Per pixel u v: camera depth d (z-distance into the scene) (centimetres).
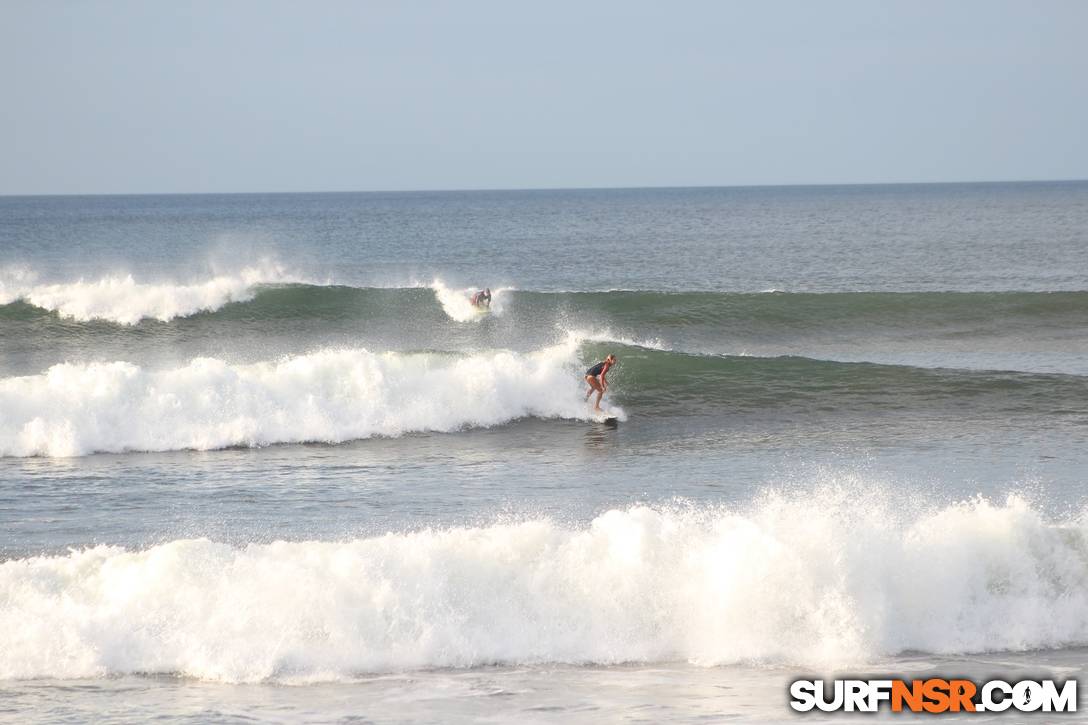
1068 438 6050
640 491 4959
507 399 6719
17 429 5788
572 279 17450
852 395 7162
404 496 4875
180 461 5594
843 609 3253
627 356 7675
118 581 3238
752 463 5553
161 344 9194
